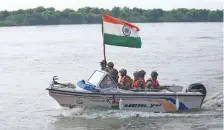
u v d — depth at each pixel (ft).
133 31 90.68
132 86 88.84
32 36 413.18
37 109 94.12
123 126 79.66
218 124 80.23
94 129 77.97
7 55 225.56
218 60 185.88
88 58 202.28
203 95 88.58
